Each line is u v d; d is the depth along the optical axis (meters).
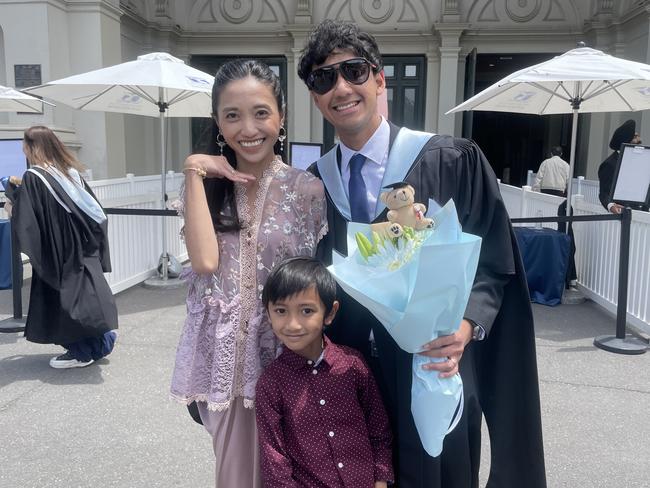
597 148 12.73
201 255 1.71
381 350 1.85
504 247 1.84
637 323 5.06
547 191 10.29
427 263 1.43
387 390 1.86
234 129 1.72
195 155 1.76
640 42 11.22
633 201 4.75
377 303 1.53
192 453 3.10
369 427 1.81
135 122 12.80
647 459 3.07
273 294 1.69
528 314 1.95
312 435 1.74
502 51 12.80
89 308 4.01
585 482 2.86
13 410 3.58
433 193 1.81
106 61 10.73
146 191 9.30
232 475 1.87
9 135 9.98
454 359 1.63
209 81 6.31
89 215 4.09
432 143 1.86
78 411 3.57
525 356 1.96
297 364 1.77
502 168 18.05
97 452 3.10
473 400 1.87
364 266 1.58
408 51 12.92
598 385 4.02
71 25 10.49
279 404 1.77
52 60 10.16
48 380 4.04
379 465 1.79
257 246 1.79
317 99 1.82
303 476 1.75
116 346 4.75
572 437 3.29
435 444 1.63
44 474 2.89
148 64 5.97
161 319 5.53
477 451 1.94
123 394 3.82
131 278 6.66
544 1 12.57
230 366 1.78
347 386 1.77
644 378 4.16
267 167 1.83
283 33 12.96
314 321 1.70
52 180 3.93
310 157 8.49
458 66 12.78
